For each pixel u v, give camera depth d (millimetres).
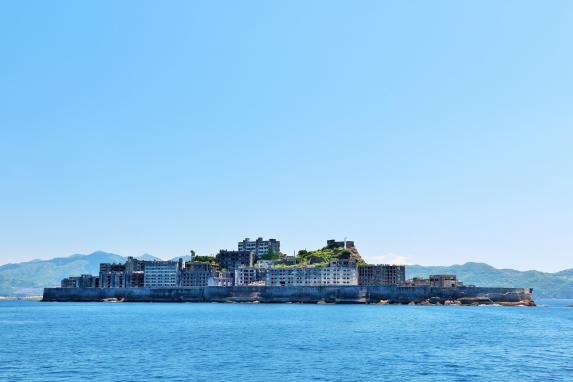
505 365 100312
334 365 100375
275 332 172125
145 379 86500
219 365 100562
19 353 118312
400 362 104125
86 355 114812
